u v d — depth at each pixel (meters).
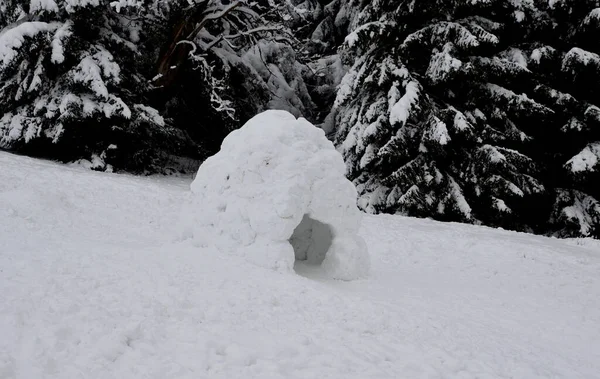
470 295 8.19
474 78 17.36
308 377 4.12
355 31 17.20
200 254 7.20
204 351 4.32
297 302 5.87
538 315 7.58
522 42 18.72
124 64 18.53
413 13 17.67
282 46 25.58
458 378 4.61
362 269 7.94
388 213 18.02
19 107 17.42
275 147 7.52
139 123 18.17
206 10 19.84
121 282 5.60
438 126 16.34
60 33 16.09
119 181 14.01
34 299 4.78
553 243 13.59
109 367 3.87
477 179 17.47
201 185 7.91
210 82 20.00
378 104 17.61
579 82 18.38
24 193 9.77
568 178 18.27
